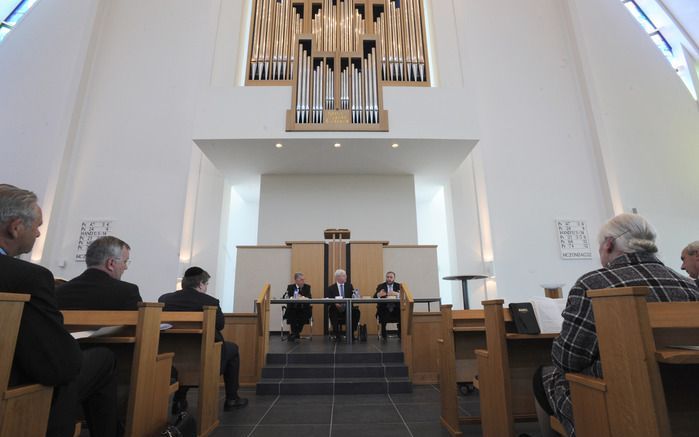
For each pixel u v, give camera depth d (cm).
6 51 682
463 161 767
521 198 666
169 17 727
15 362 112
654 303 107
